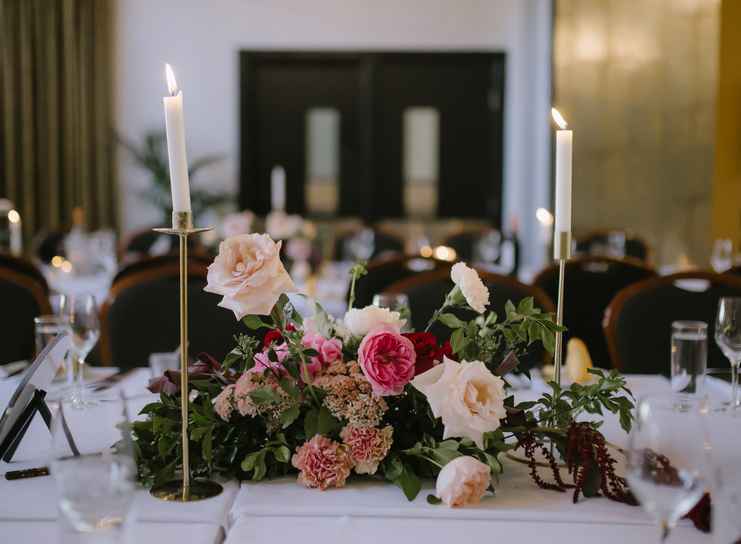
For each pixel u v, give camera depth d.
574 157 6.75
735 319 1.72
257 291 1.13
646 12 6.66
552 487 1.24
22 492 1.22
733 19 6.68
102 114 7.51
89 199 7.55
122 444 0.90
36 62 7.39
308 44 7.57
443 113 7.67
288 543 1.05
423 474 1.25
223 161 7.65
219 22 7.55
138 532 1.07
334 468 1.21
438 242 6.91
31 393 1.33
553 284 3.55
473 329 1.29
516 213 7.50
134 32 7.54
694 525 1.11
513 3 7.51
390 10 7.56
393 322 1.29
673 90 6.68
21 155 7.44
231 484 1.25
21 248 7.43
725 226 6.75
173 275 2.59
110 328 2.57
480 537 1.08
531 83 7.37
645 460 0.89
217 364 1.36
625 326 2.57
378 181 7.74
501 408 1.15
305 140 7.73
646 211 6.75
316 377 1.24
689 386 1.68
